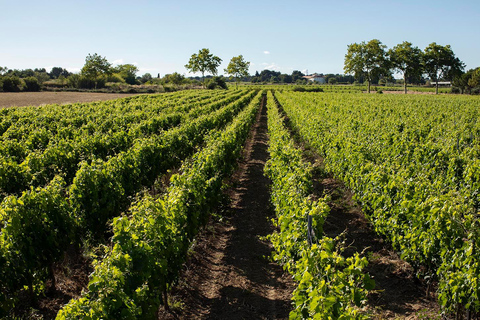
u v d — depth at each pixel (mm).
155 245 5109
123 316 3963
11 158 10430
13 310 5699
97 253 7129
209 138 13578
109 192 7781
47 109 26625
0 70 117125
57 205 6402
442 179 8977
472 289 4430
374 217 7770
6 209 5602
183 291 6227
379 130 15453
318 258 4227
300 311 4238
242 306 5852
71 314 3549
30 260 5664
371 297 5914
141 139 12031
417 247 5945
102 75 87438
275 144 11758
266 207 10219
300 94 56625
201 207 7309
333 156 11805
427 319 5246
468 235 4664
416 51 75625
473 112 24203
